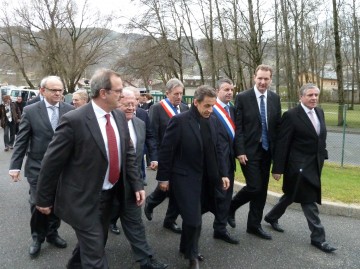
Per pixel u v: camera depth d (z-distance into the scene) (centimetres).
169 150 353
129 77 2911
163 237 435
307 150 411
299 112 412
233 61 2798
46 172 268
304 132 407
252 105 422
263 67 420
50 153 266
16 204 563
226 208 422
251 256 385
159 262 346
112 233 446
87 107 275
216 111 421
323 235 405
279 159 419
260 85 420
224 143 410
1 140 1427
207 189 365
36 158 383
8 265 357
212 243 418
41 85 394
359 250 404
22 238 425
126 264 363
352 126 1363
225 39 2334
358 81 3741
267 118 423
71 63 3447
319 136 410
